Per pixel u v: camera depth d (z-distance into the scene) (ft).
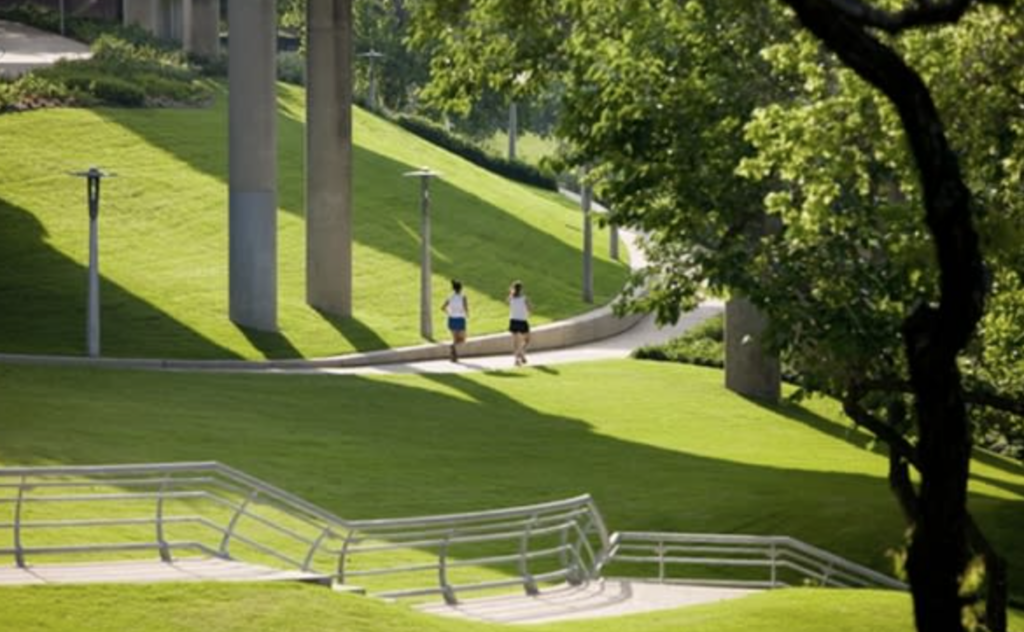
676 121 201.46
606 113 204.13
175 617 157.58
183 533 219.82
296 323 417.08
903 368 194.80
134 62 588.50
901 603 195.93
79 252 437.99
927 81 153.58
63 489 233.35
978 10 151.12
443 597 203.41
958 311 97.45
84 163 497.05
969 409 222.69
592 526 262.06
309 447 294.46
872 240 197.36
